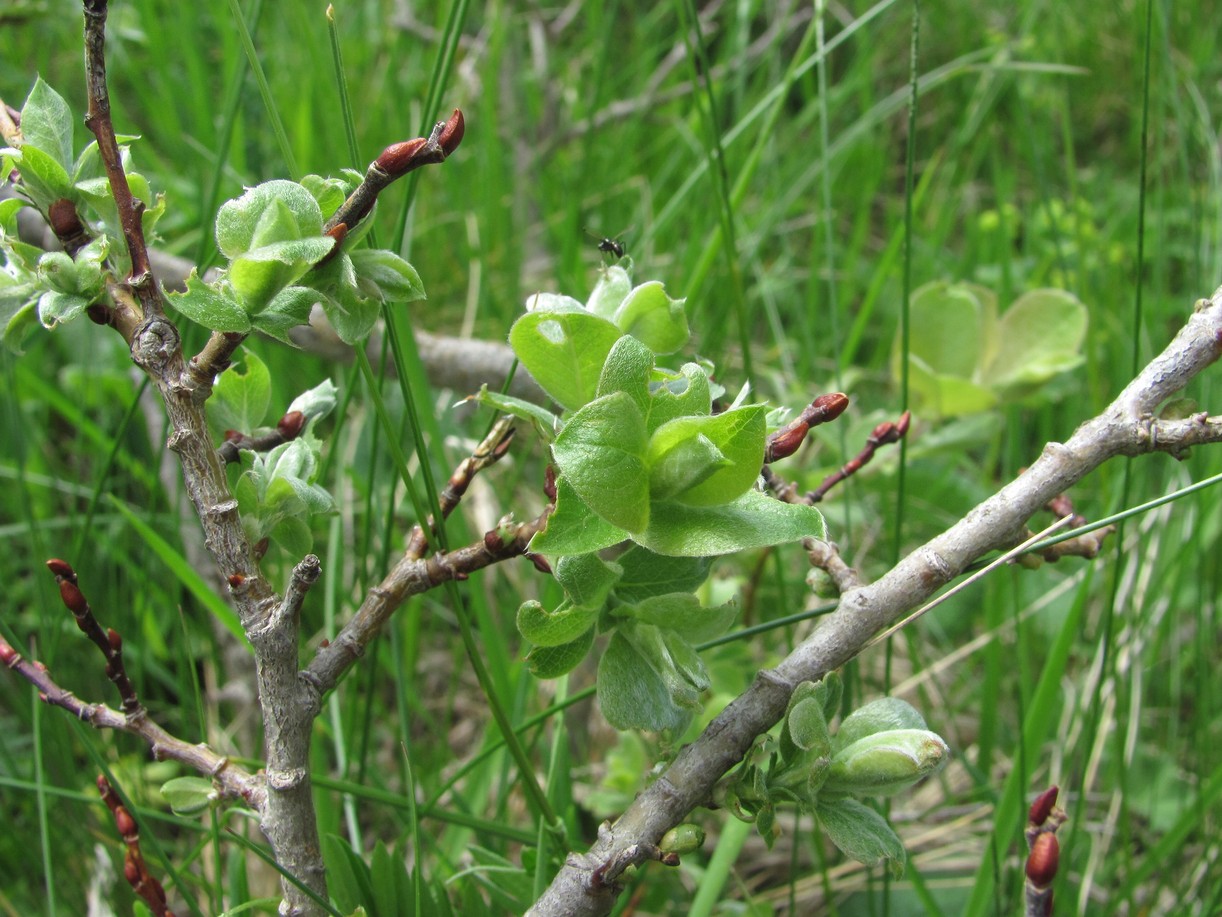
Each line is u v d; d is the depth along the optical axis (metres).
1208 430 0.35
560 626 0.34
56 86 1.02
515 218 1.00
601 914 0.35
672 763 0.35
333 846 0.41
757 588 0.61
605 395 0.33
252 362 0.38
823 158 0.64
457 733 0.68
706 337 0.82
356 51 1.13
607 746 0.67
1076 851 0.58
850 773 0.35
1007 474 0.75
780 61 1.26
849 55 1.35
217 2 0.98
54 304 0.34
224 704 0.64
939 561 0.36
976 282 1.02
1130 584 0.60
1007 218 1.02
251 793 0.37
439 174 1.07
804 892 0.56
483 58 1.12
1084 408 0.86
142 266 0.34
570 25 1.35
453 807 0.57
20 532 0.67
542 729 0.52
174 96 0.97
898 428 0.42
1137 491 0.69
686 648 0.35
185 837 0.58
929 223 1.16
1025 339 0.68
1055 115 1.26
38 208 0.35
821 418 0.35
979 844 0.58
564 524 0.33
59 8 1.05
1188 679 0.70
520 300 0.92
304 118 0.89
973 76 1.21
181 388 0.34
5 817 0.53
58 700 0.37
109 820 0.53
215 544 0.35
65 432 0.85
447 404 0.69
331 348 0.62
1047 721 0.50
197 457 0.34
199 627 0.65
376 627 0.36
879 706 0.36
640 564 0.36
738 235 0.91
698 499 0.33
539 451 0.76
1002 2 1.38
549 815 0.42
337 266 0.33
